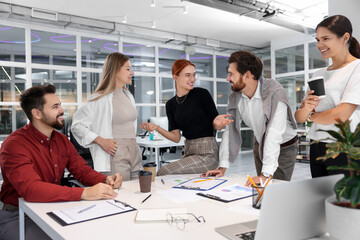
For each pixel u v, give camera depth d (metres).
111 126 2.29
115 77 2.32
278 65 9.13
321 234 0.83
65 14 6.36
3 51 6.39
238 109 2.07
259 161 2.18
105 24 6.90
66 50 7.15
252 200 1.19
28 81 6.62
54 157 1.69
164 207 1.21
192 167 2.27
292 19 6.66
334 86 1.59
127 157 2.33
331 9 3.21
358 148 0.67
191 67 2.41
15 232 1.47
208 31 7.90
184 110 2.41
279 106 1.79
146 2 5.79
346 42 1.54
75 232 0.94
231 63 1.84
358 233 0.66
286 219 0.76
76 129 2.29
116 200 1.31
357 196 0.63
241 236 0.86
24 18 6.16
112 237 0.89
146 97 8.53
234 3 5.51
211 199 1.32
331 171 1.61
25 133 1.61
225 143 2.07
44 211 1.19
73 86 7.26
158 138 5.41
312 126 1.77
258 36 8.52
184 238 0.87
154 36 7.66
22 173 1.42
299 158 7.36
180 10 6.28
